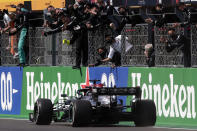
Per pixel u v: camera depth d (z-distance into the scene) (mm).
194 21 46438
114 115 43188
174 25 46906
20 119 53719
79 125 42781
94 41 52312
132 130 40500
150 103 43375
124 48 50250
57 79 55062
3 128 44562
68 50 54250
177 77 46719
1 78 60406
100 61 51781
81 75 53094
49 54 55781
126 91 43125
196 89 45500
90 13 52438
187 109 46125
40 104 45906
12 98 59312
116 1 53250
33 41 56688
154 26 47875
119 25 50219
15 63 58969
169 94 47312
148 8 53312
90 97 44625
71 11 53000
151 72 48375
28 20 56906
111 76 51250
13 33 57375
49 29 54844
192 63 46500
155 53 48219
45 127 44375
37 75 56719
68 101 45719
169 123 47250
